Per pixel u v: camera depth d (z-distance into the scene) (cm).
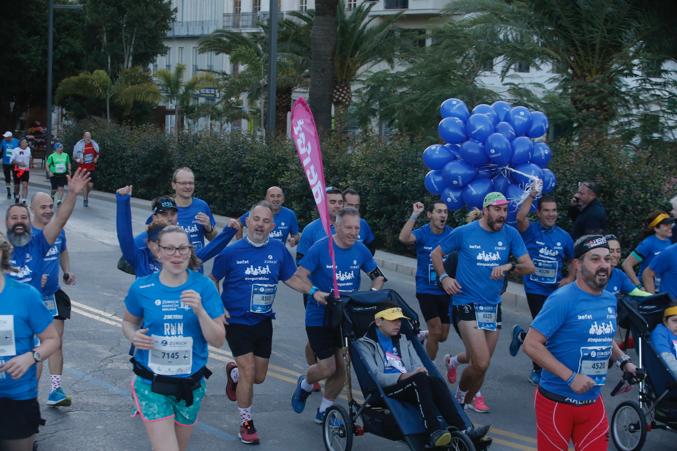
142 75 4309
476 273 755
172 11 4931
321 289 745
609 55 2023
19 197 2589
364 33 3256
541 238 909
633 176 1382
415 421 624
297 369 934
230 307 706
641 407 700
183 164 2617
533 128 1126
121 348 978
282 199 1059
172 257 504
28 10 4509
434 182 1149
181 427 529
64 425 723
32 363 487
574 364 513
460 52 2330
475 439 605
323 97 2305
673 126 2064
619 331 1049
